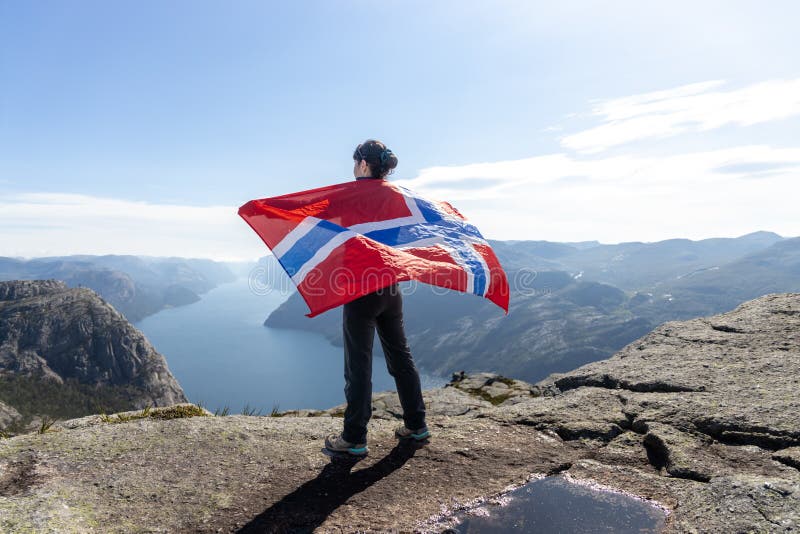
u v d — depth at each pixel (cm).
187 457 269
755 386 321
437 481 246
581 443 290
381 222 262
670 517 204
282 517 214
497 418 334
